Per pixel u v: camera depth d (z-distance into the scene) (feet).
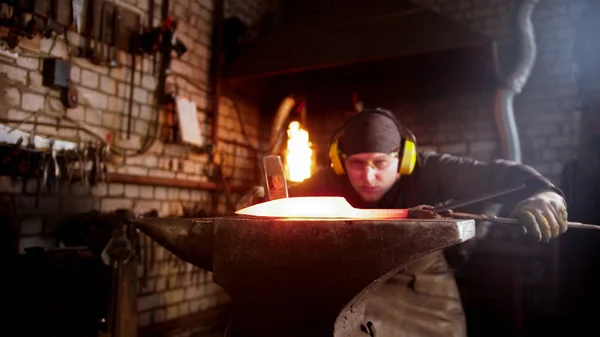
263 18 17.20
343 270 3.57
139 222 4.66
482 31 14.85
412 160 6.31
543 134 13.93
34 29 8.71
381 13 14.30
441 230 3.37
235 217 4.13
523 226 4.42
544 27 14.15
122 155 10.98
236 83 15.01
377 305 5.62
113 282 7.93
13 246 8.07
